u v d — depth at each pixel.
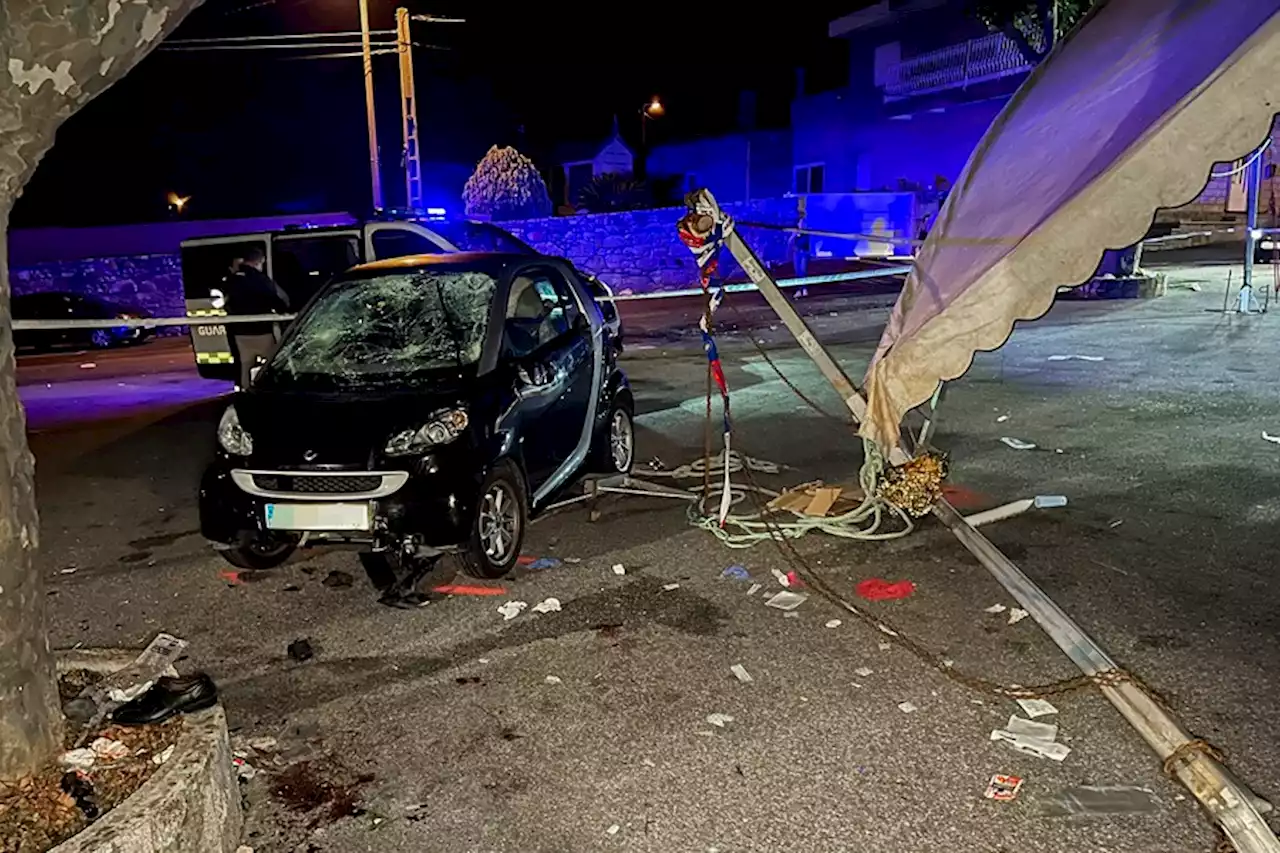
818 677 4.40
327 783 3.75
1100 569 5.48
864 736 3.90
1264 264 21.55
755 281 5.46
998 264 3.84
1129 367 11.34
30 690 3.14
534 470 6.13
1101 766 3.63
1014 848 3.21
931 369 4.16
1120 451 7.84
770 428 9.25
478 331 6.17
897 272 12.77
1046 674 4.34
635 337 17.02
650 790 3.61
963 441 8.38
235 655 4.91
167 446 10.04
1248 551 5.64
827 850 3.24
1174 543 5.82
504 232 12.23
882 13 29.33
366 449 5.28
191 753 3.20
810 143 34.56
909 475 5.57
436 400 5.56
